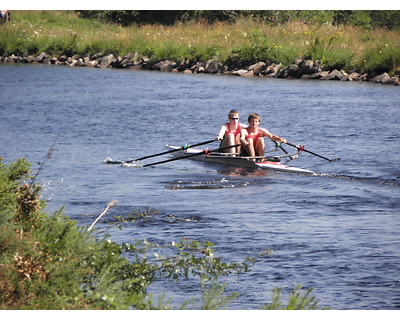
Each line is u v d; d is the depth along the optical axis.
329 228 26.50
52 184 35.38
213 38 119.88
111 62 123.19
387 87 82.50
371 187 34.88
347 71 94.62
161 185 35.81
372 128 53.59
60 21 157.88
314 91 79.06
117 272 18.44
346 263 22.09
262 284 20.19
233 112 42.91
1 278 16.56
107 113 63.53
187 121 58.88
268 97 74.00
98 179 37.09
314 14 137.62
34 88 85.31
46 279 16.91
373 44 100.88
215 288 16.92
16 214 18.95
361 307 18.33
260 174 39.16
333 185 35.47
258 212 29.36
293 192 33.81
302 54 102.38
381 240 24.75
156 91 82.00
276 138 41.62
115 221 27.56
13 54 133.38
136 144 48.78
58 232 18.69
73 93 80.19
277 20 135.75
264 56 104.25
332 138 49.88
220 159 43.03
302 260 22.39
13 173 20.86
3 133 52.09
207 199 32.22
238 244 24.25
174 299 18.88
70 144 48.16
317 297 19.14
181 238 25.03
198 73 107.50
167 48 117.44
